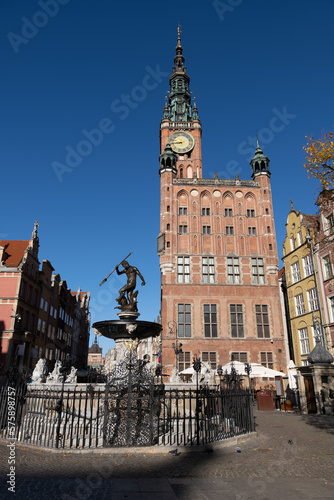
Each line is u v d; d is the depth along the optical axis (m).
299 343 34.06
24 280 38.66
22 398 11.50
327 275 30.16
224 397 11.93
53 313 51.91
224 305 40.03
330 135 14.80
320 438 12.40
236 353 38.34
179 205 43.78
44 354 46.69
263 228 43.41
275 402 28.48
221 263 41.78
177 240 42.25
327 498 6.17
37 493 6.23
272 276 41.59
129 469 7.95
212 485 6.90
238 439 11.31
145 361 11.87
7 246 42.06
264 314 40.41
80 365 79.19
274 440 11.93
